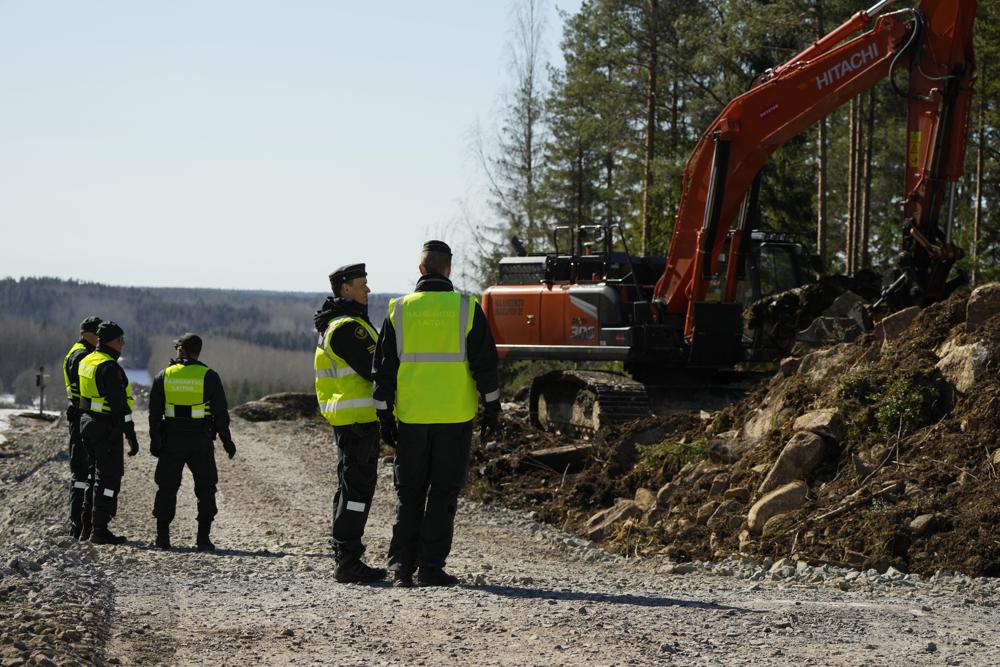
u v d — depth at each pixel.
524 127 42.03
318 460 19.30
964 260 30.52
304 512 13.83
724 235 16.03
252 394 116.25
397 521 7.23
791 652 5.16
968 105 13.77
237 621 5.84
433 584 7.18
